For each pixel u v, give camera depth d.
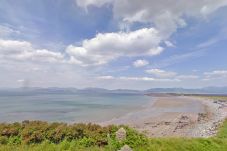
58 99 114.38
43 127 12.48
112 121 39.16
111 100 113.62
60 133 12.31
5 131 11.77
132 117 45.00
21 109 60.91
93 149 11.44
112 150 11.35
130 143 11.85
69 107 69.06
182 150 12.73
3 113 51.66
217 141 15.17
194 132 28.31
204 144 14.21
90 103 88.44
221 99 126.75
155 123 36.41
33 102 89.06
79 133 12.73
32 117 45.44
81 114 50.78
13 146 10.95
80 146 11.77
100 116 47.09
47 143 11.57
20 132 12.06
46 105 75.50
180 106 77.12
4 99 106.31
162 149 12.28
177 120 40.03
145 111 58.00
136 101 106.88
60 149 11.07
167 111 58.41
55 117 45.53
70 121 39.41
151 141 13.01
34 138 11.80
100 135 12.59
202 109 65.88
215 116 47.62
